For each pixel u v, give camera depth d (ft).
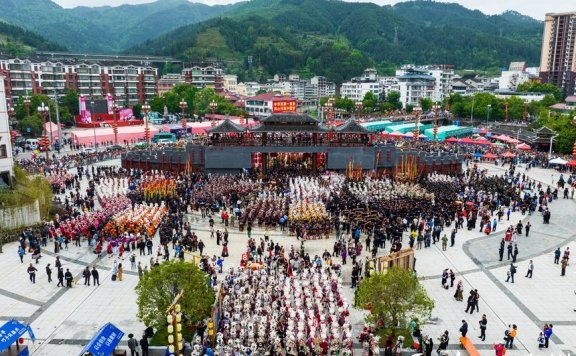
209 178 294.46
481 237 205.57
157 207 224.94
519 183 292.81
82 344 120.16
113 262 175.52
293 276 149.69
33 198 213.25
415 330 119.34
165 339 121.39
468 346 117.60
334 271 159.02
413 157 334.03
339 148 320.91
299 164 346.95
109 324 110.01
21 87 624.59
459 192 263.29
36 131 502.79
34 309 138.72
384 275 120.47
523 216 236.43
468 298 138.62
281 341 119.03
